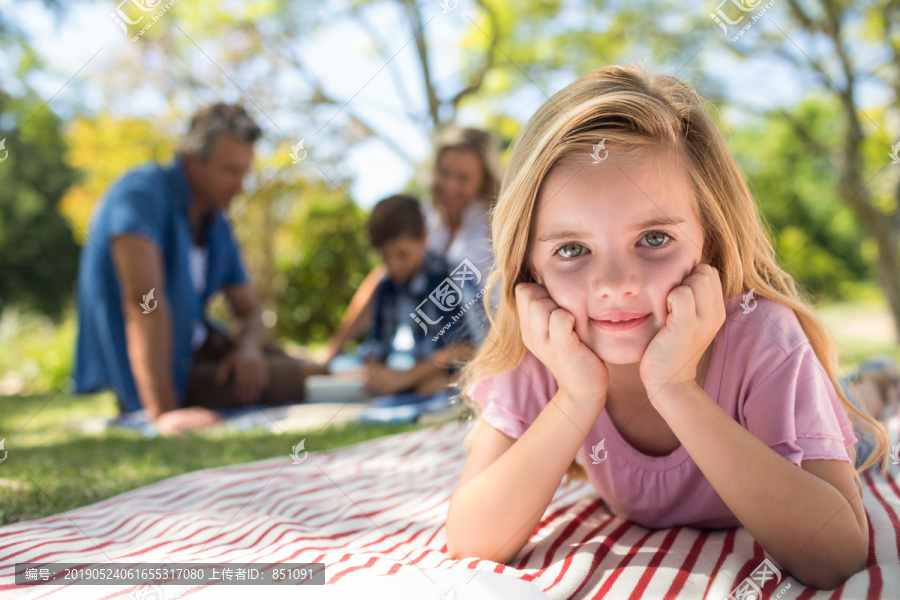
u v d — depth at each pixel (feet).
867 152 12.84
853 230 19.69
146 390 8.00
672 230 2.83
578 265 2.89
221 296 13.38
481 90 15.46
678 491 3.29
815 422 2.89
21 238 21.36
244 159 9.45
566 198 2.86
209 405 8.93
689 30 15.46
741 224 3.22
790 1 14.60
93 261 8.66
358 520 3.72
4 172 19.61
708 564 2.80
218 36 12.41
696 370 3.16
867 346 16.78
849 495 2.77
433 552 3.19
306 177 11.93
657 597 2.50
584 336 2.94
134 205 8.37
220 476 4.66
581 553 2.94
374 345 9.67
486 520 2.92
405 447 5.75
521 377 3.42
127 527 3.52
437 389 8.64
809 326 3.46
